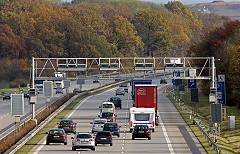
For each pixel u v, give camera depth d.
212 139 147.62
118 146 146.12
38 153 132.00
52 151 135.50
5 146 130.00
